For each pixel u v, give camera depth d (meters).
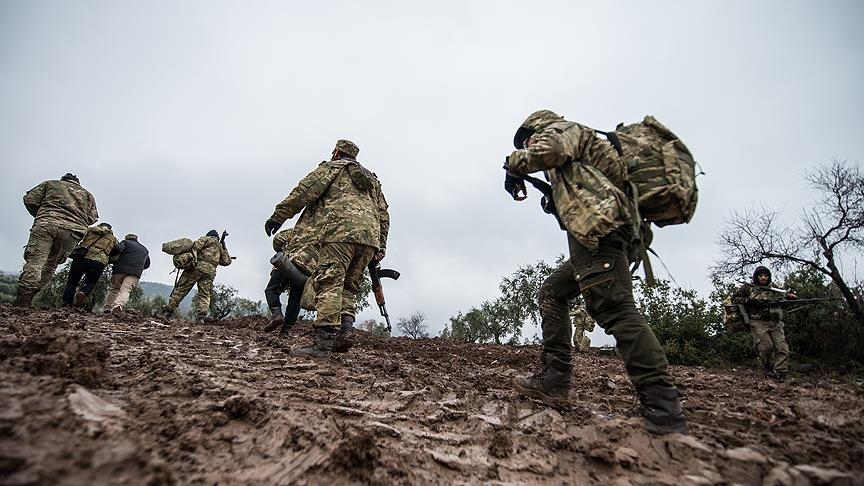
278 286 5.58
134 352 2.72
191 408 1.64
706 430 1.94
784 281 10.21
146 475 1.04
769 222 11.27
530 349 8.12
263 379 2.35
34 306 5.54
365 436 1.45
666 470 1.54
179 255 7.31
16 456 0.94
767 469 1.52
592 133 2.21
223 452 1.36
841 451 1.70
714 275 11.83
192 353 3.02
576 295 2.49
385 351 5.26
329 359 3.33
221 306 25.30
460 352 6.23
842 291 8.87
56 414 1.19
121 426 1.27
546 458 1.65
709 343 9.70
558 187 2.19
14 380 1.41
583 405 2.47
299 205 3.47
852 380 6.39
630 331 1.96
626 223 1.93
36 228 5.65
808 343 8.57
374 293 4.65
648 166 2.09
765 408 2.52
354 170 3.55
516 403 2.41
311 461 1.36
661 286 10.77
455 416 2.08
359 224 3.39
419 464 1.49
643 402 1.94
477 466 1.53
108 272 15.88
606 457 1.58
